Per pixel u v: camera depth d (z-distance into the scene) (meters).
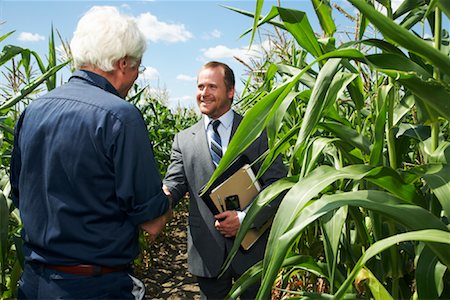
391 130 1.48
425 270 1.12
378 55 1.08
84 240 1.47
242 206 2.22
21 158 1.59
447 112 1.04
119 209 1.51
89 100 1.50
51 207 1.48
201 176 2.40
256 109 1.19
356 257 1.75
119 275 1.53
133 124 1.48
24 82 3.06
